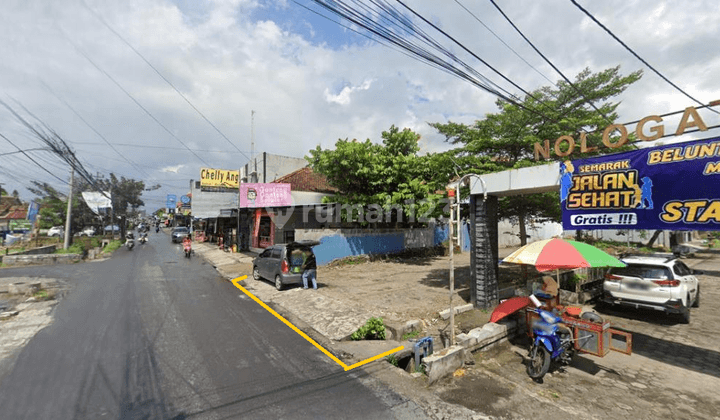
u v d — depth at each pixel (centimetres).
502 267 1438
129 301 943
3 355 560
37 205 3156
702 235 3503
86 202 3375
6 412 391
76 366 523
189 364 538
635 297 820
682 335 728
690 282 852
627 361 599
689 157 506
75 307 873
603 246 1869
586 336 545
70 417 384
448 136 1181
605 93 1016
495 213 866
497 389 488
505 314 669
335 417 400
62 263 1795
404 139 1612
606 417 420
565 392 487
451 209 615
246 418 392
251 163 2703
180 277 1359
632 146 959
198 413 400
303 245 1131
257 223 2114
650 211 547
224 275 1417
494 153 1101
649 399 467
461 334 623
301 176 2169
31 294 1022
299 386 475
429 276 1320
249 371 518
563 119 976
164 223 9094
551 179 688
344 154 1506
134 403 419
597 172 615
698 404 454
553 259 555
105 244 2869
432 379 498
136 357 560
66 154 1231
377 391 468
